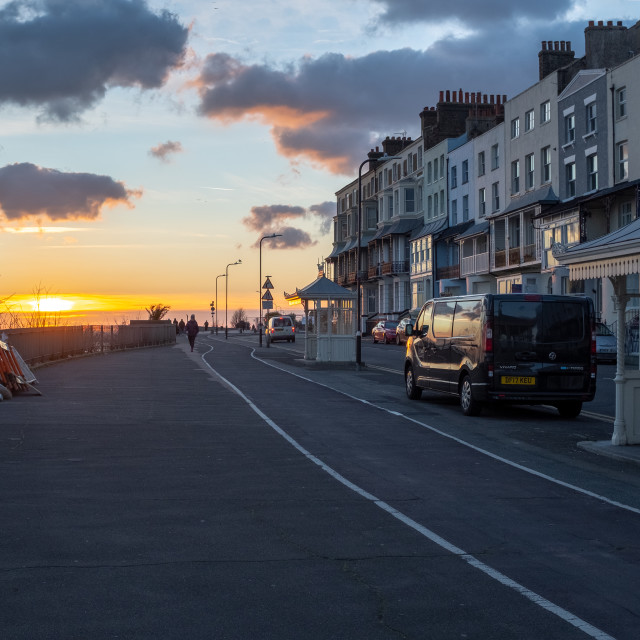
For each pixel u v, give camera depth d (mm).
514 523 8094
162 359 37969
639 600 5805
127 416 16125
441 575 6344
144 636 5039
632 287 37562
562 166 46312
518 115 52406
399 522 8047
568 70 46688
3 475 10148
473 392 16625
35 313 37344
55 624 5219
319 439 13609
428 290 68938
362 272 88812
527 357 16234
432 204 70125
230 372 29328
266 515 8281
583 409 18516
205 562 6617
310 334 34906
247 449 12461
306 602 5691
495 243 54594
